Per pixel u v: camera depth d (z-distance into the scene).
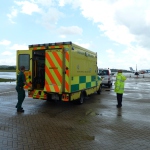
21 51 8.25
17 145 4.24
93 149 4.14
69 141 4.55
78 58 8.35
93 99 10.87
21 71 7.36
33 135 4.89
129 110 8.12
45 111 7.59
